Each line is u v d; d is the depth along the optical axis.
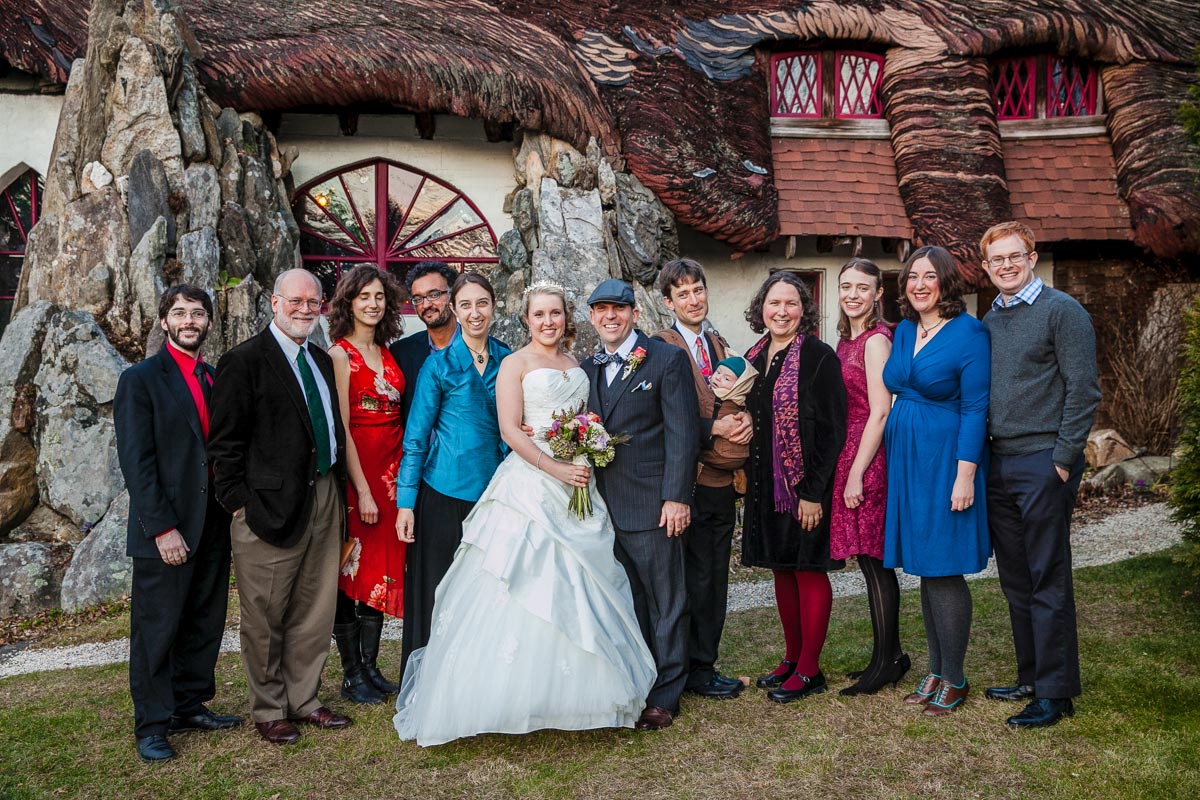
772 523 4.07
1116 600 5.39
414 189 9.84
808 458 3.96
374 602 4.09
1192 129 6.70
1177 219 9.56
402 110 9.64
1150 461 9.19
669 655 3.81
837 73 10.33
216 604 3.88
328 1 8.87
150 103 7.90
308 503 3.68
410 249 9.84
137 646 3.60
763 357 4.28
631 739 3.61
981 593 5.77
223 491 3.56
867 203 9.91
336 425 3.84
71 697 4.35
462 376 4.00
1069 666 3.64
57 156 8.07
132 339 7.48
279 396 3.64
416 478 3.95
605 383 3.91
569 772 3.33
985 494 3.85
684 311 4.24
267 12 8.76
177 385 3.77
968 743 3.48
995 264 3.78
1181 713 3.70
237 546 3.64
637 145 9.23
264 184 8.48
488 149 9.80
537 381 3.74
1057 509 3.64
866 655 4.64
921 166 9.87
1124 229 9.95
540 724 3.34
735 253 9.84
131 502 3.60
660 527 3.83
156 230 7.57
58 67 8.75
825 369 3.99
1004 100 10.54
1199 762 3.26
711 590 4.13
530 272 8.84
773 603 5.90
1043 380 3.66
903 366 3.90
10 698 4.40
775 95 10.26
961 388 3.77
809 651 4.08
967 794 3.10
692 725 3.74
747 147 9.62
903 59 10.07
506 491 3.69
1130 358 10.19
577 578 3.54
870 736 3.58
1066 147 10.31
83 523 6.88
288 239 8.52
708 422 4.05
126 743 3.72
